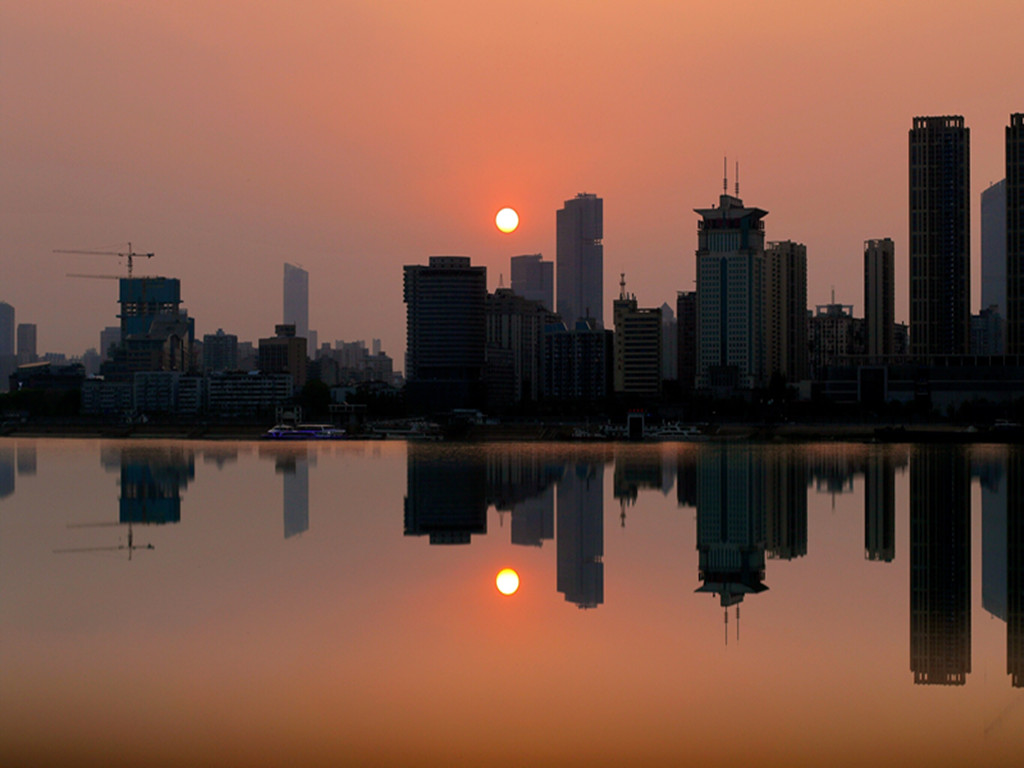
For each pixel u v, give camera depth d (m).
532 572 123.31
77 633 92.56
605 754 65.75
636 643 89.88
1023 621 97.00
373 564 128.62
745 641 90.25
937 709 73.31
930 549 140.25
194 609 102.25
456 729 69.31
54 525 167.38
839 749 66.50
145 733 68.75
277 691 76.62
